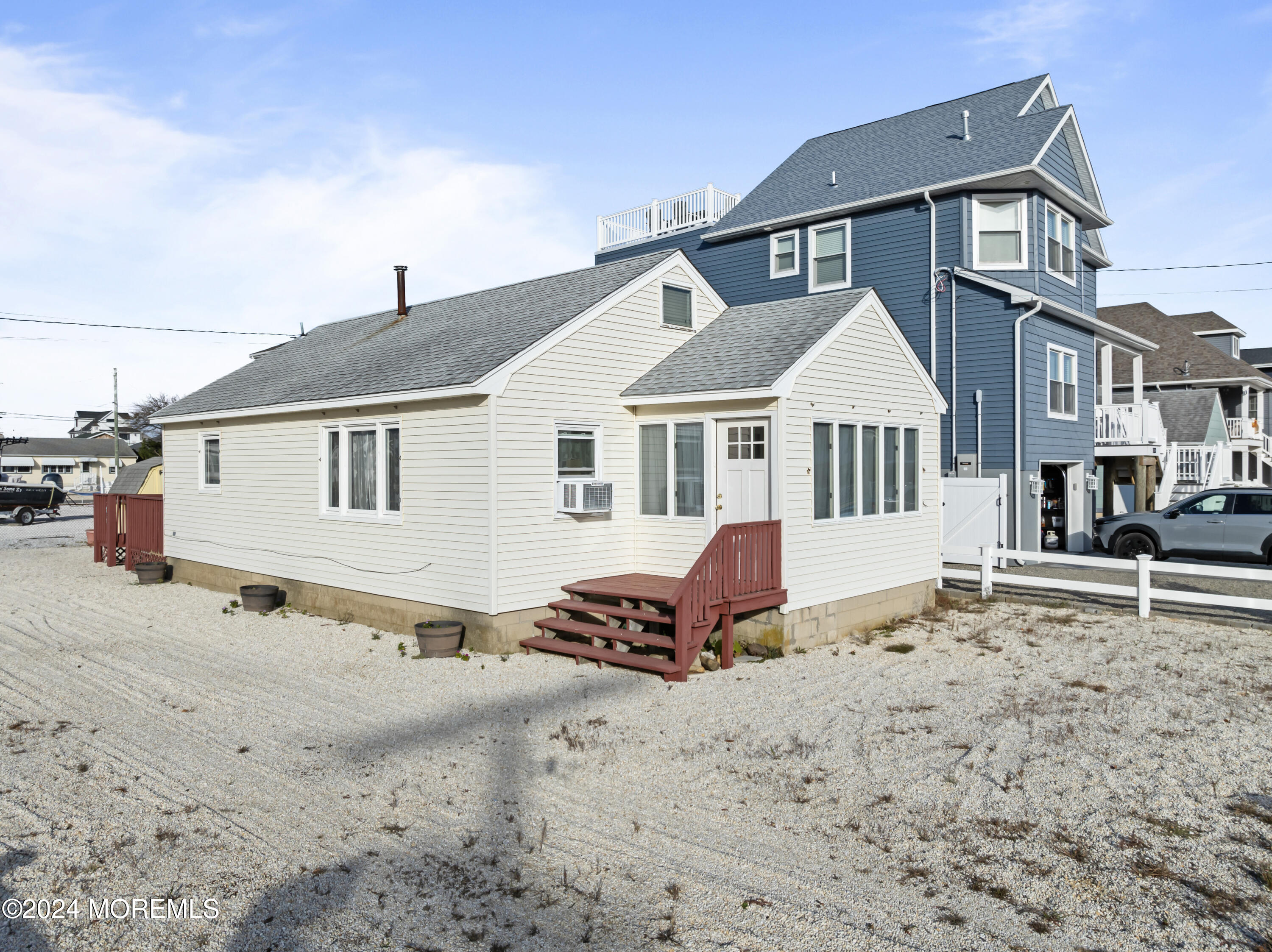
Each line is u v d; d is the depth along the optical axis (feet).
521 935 14.82
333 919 15.34
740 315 45.62
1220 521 56.44
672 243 80.64
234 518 52.16
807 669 33.30
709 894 16.17
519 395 35.63
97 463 232.53
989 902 15.94
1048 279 63.16
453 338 43.60
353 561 42.45
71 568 66.23
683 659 31.40
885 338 42.06
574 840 18.51
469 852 17.94
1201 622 42.19
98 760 23.41
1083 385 68.28
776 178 77.97
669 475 39.55
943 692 29.96
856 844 18.30
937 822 19.35
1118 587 44.16
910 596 44.55
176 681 31.91
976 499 57.67
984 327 59.77
